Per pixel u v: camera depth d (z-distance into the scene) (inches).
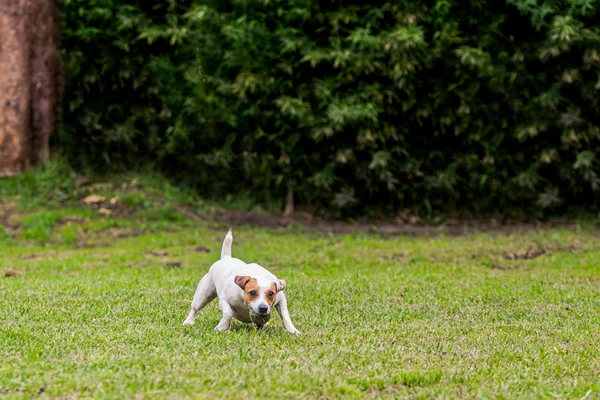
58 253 546.3
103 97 678.5
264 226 630.5
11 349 253.0
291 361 239.0
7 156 658.2
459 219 662.5
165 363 233.0
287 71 633.0
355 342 274.2
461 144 653.3
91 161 679.1
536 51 625.6
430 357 253.0
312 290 390.3
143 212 627.2
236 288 278.7
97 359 236.1
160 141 681.0
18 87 657.0
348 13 629.9
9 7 654.5
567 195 664.4
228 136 658.8
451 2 631.8
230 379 215.8
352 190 651.5
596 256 520.7
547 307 354.6
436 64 638.5
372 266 499.8
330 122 624.4
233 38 644.7
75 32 665.6
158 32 651.5
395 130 639.8
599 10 620.4
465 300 369.4
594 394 214.8
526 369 239.1
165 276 448.5
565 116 625.0
